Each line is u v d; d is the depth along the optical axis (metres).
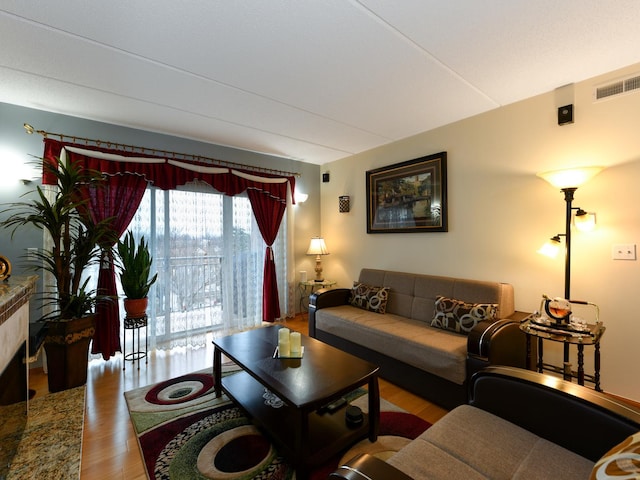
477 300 2.64
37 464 1.60
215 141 3.69
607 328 2.20
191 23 1.67
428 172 3.30
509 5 1.55
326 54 1.97
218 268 3.77
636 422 1.02
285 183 4.36
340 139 3.64
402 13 1.61
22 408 1.82
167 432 1.88
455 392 2.08
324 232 4.77
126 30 1.72
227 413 2.09
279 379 1.66
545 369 2.47
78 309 2.47
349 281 4.35
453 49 1.93
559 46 1.90
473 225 2.95
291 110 2.82
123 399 2.28
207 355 3.18
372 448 1.74
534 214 2.55
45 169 2.67
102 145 3.05
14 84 2.32
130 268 2.83
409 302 3.12
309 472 1.48
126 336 3.19
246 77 2.24
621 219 2.13
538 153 2.52
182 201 3.52
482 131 2.88
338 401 1.98
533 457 1.10
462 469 1.05
